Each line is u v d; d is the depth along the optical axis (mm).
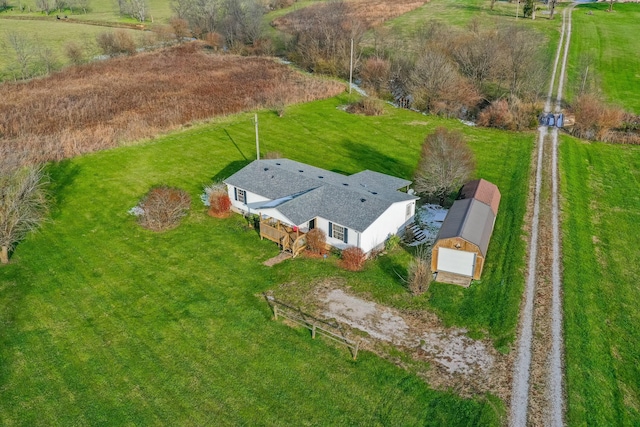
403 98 64562
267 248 32250
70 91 63250
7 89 64062
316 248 31219
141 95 61719
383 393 21688
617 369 23234
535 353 23797
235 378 22516
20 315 26203
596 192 41406
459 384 22109
